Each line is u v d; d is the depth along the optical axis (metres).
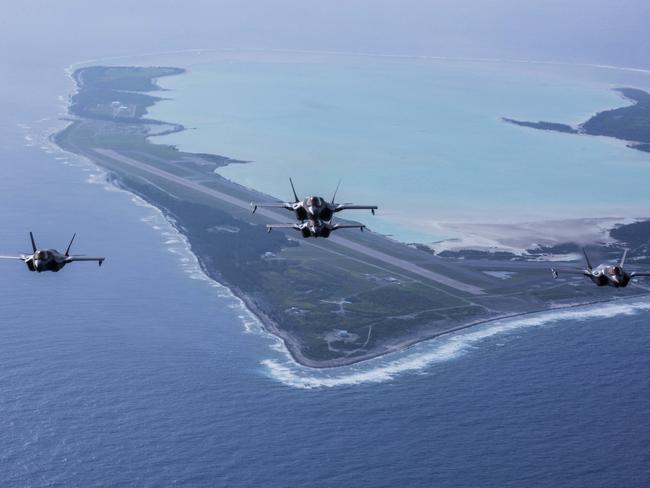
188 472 149.00
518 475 152.12
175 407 168.62
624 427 167.50
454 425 167.00
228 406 170.38
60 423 160.75
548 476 152.12
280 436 161.25
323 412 170.50
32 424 160.12
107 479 146.25
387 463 154.12
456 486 148.50
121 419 163.25
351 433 163.12
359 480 149.25
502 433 164.62
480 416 170.38
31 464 149.12
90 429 159.62
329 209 107.62
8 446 153.38
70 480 145.50
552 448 160.12
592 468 154.75
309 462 153.50
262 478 148.62
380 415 170.12
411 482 149.12
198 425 163.00
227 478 148.25
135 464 150.38
